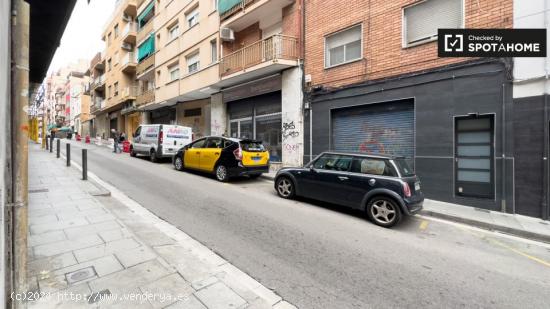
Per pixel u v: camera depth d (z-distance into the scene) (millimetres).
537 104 6031
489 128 6836
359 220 5863
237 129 14406
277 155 12117
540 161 5992
